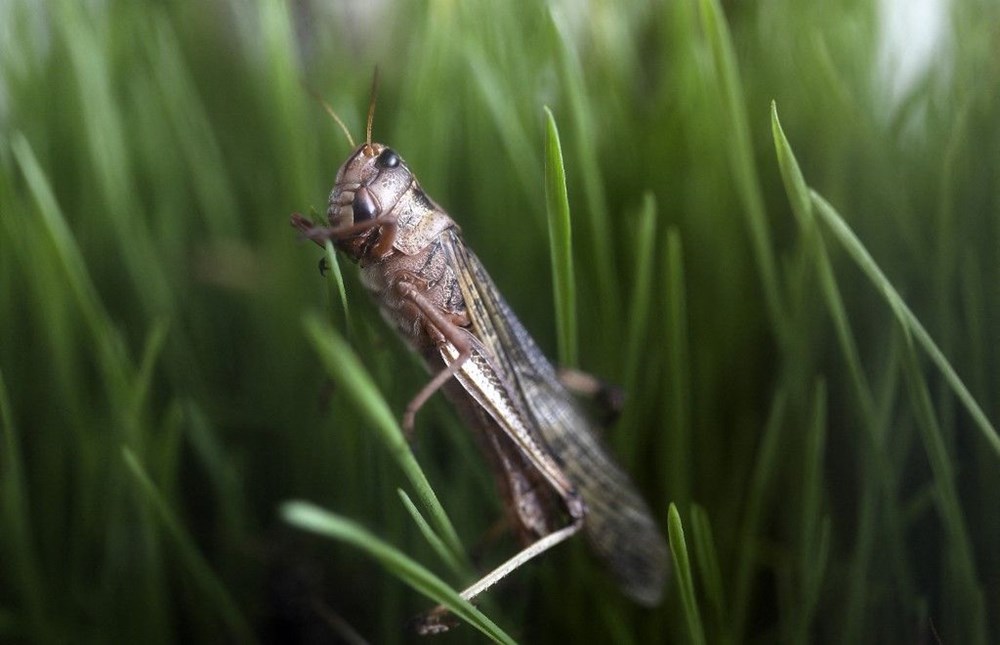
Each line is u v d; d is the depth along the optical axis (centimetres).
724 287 20
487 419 19
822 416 17
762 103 21
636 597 19
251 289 23
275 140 22
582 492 19
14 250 20
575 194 21
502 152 21
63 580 19
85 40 21
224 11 26
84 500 19
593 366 20
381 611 19
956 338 18
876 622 18
